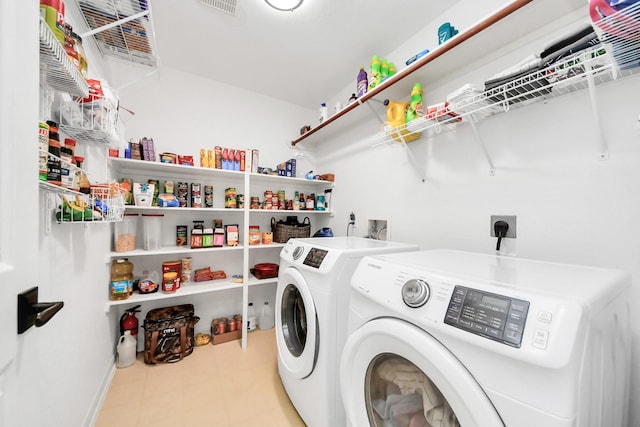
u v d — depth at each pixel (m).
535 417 0.44
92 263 1.28
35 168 0.53
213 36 1.70
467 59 1.23
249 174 2.06
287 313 1.48
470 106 1.07
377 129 1.91
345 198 2.28
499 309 0.52
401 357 0.74
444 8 1.45
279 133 2.60
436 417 0.66
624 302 0.68
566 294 0.50
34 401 0.52
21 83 0.49
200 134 2.20
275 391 1.50
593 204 0.89
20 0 0.49
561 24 0.96
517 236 1.10
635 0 0.50
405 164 1.68
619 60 0.66
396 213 1.74
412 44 1.67
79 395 1.10
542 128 1.03
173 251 1.80
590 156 0.90
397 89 1.54
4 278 0.45
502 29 1.02
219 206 2.28
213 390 1.50
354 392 0.81
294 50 1.84
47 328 0.83
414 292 0.66
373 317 0.77
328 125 2.19
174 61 1.99
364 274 0.85
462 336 0.53
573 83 0.84
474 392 0.51
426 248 1.52
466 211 1.31
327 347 1.06
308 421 1.16
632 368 0.79
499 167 1.17
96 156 1.34
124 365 1.71
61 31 0.73
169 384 1.55
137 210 1.96
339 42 1.75
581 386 0.43
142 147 1.77
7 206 0.46
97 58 1.42
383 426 0.80
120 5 1.13
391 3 1.42
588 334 0.46
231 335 2.13
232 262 2.36
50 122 0.74
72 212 0.89
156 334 1.78
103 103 0.98
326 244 1.35
